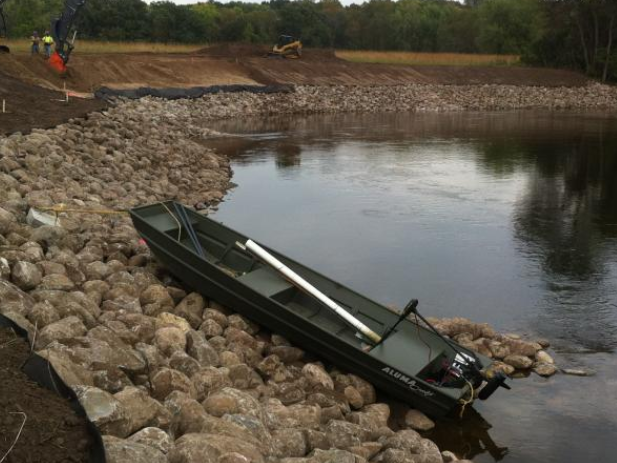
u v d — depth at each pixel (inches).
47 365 215.2
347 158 1008.2
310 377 317.4
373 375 322.3
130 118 1000.9
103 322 309.4
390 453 258.1
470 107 1871.3
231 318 362.9
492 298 478.0
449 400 301.6
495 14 2679.6
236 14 2829.7
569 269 536.4
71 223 444.8
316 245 585.6
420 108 1804.9
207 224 440.1
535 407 338.6
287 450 241.8
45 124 737.6
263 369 319.9
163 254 394.6
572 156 1050.7
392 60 2330.2
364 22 3093.0
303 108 1652.3
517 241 606.5
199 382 273.7
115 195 602.5
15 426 186.7
